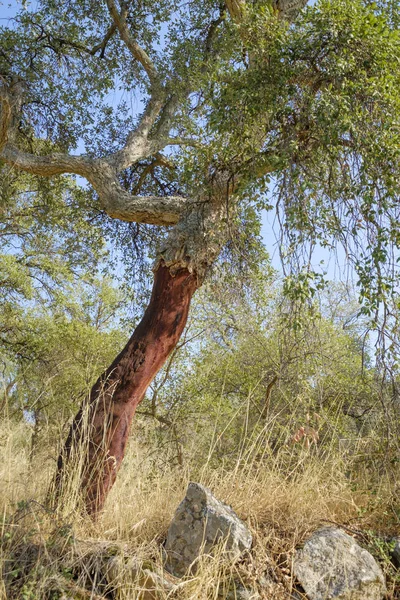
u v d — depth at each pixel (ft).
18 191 39.14
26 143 34.99
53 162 25.00
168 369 31.14
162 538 12.99
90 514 14.14
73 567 11.31
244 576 11.68
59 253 46.29
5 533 11.49
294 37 16.81
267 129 16.67
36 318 44.52
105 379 17.31
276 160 15.17
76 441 15.92
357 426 24.22
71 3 34.58
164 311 18.63
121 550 11.59
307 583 11.82
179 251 19.01
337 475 16.35
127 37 31.81
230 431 25.88
